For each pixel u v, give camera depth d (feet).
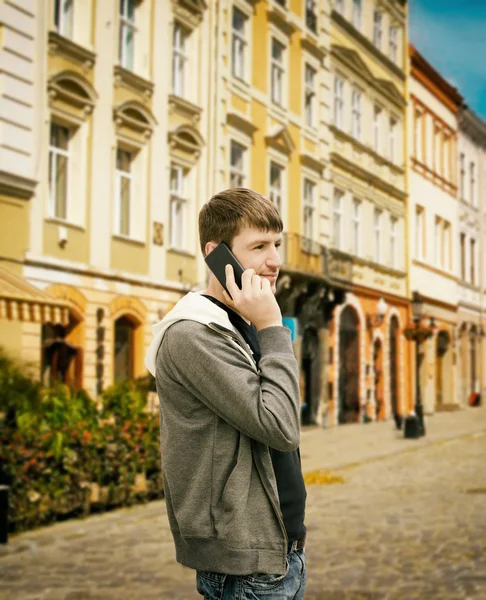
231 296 7.38
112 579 22.50
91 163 55.42
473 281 148.87
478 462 53.67
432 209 126.00
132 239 59.31
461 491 40.14
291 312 80.12
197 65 68.18
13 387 32.14
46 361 52.49
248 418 6.72
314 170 89.40
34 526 29.37
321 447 64.23
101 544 27.07
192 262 66.80
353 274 96.58
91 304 54.85
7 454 28.14
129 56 60.80
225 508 6.87
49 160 53.01
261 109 78.74
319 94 91.25
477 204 150.82
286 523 7.15
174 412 7.12
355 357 97.25
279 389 6.89
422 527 30.48
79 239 54.24
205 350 6.89
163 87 63.26
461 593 20.95
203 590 7.39
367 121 104.37
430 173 125.70
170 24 64.49
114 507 33.78
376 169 106.32
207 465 6.94
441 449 63.82
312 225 89.81
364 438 73.36
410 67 119.03
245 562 6.84
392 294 107.76
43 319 41.50
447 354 131.75
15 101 49.03
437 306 126.21
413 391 114.42
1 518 26.84
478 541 27.71
